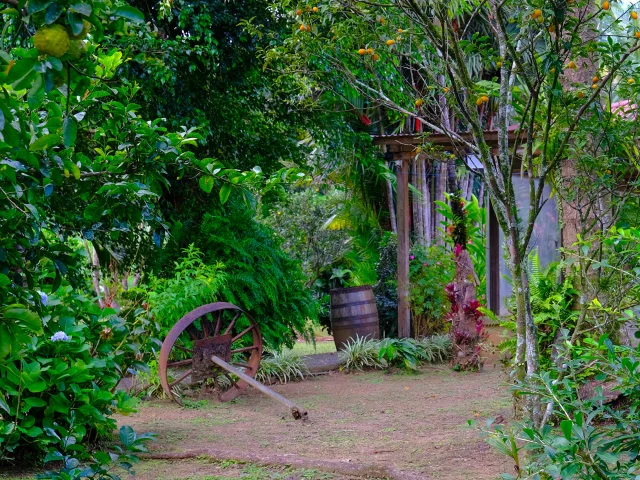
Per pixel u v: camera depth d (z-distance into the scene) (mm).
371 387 8547
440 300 11102
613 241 3488
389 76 8797
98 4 1639
